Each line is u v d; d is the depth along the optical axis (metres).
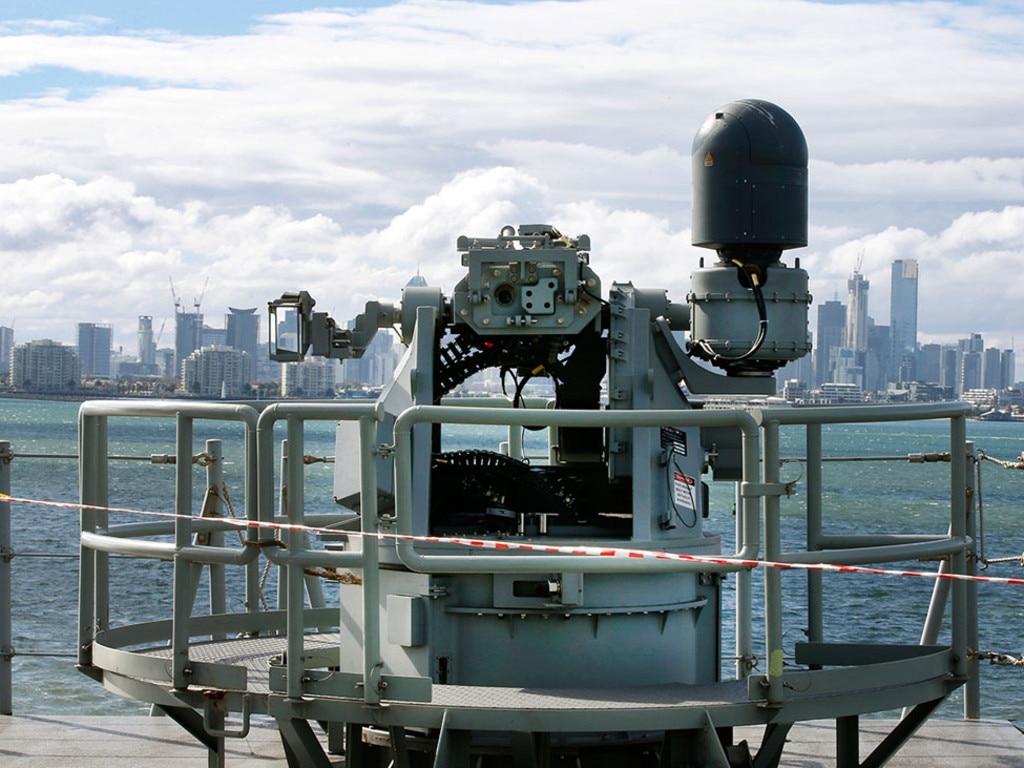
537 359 7.46
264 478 6.48
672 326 7.37
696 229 7.18
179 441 6.70
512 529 7.13
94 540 7.09
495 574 6.62
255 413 6.51
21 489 41.53
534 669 6.65
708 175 7.13
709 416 6.31
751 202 7.06
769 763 6.49
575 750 6.65
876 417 6.58
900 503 43.12
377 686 6.23
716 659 7.12
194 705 6.65
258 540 6.41
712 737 6.14
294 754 7.07
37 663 15.40
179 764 8.07
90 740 8.57
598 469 7.69
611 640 6.69
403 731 6.36
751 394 7.24
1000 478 66.94
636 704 6.18
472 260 7.06
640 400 7.04
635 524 6.84
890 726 8.95
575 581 6.54
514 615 6.61
